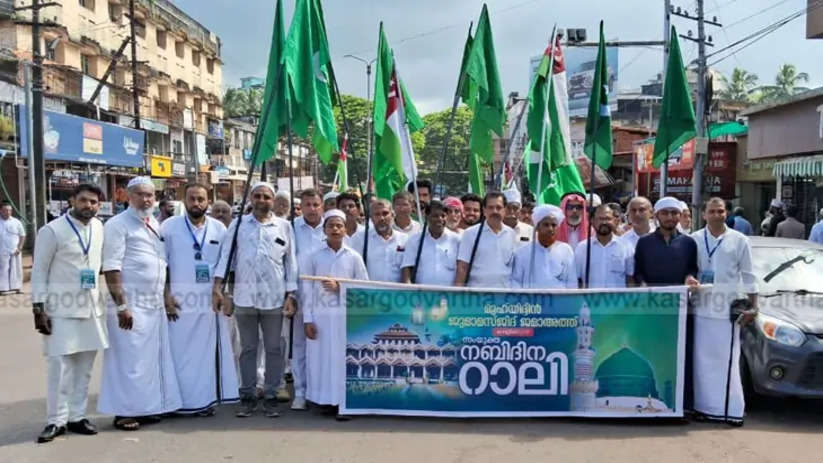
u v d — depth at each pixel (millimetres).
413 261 6301
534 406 5695
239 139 50156
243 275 5863
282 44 6812
